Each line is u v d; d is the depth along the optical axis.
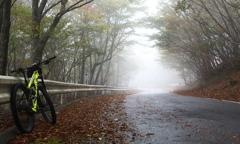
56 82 7.60
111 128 4.89
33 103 4.38
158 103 10.55
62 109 8.04
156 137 4.12
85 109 8.32
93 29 17.31
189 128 4.80
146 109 8.20
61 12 10.86
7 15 6.86
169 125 5.16
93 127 4.96
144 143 3.75
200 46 19.17
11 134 3.93
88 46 18.02
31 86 4.58
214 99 12.74
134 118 6.18
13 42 11.99
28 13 10.95
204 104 9.56
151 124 5.31
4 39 6.90
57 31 11.72
